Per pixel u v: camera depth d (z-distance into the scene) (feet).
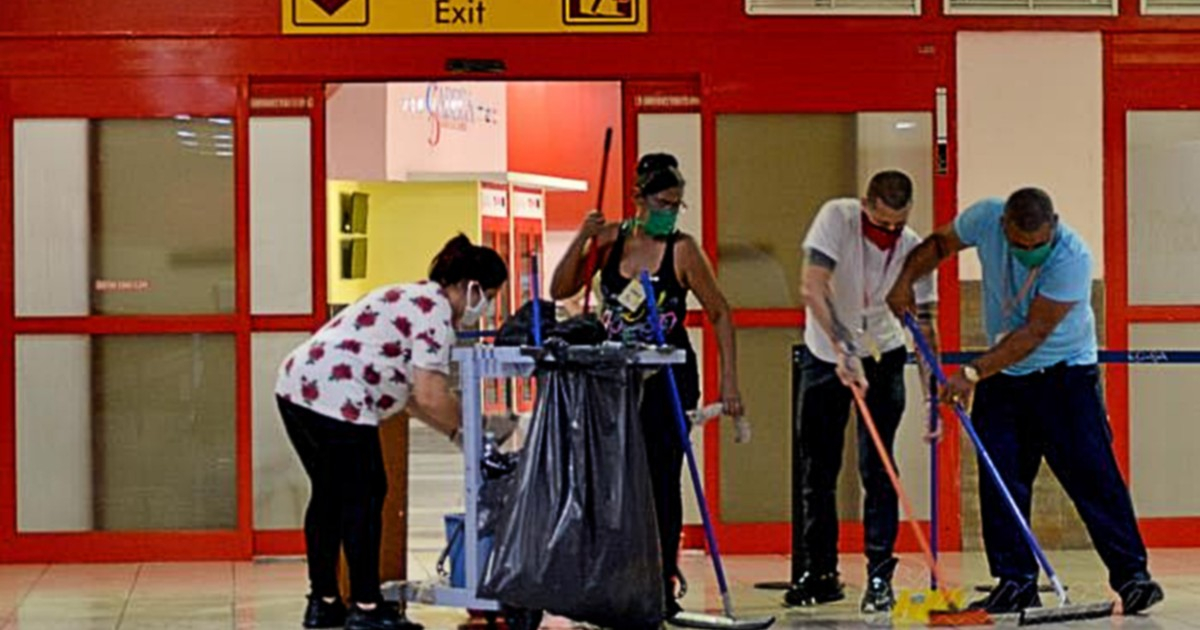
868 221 42.83
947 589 44.14
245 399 54.39
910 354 49.16
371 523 40.06
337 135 87.35
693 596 46.70
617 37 54.60
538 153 102.78
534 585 36.76
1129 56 55.47
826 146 55.26
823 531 44.68
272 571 52.31
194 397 54.44
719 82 54.85
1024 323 42.11
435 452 90.43
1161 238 55.67
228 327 54.39
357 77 54.19
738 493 55.21
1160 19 55.47
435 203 87.71
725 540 55.06
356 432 39.75
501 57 54.34
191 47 54.19
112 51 54.08
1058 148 55.42
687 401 41.34
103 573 52.13
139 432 54.34
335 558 41.34
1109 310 55.52
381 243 86.89
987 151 55.26
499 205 93.09
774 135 55.16
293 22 54.03
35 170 54.19
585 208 103.14
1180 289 55.72
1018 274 41.93
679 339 41.19
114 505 54.39
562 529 36.81
